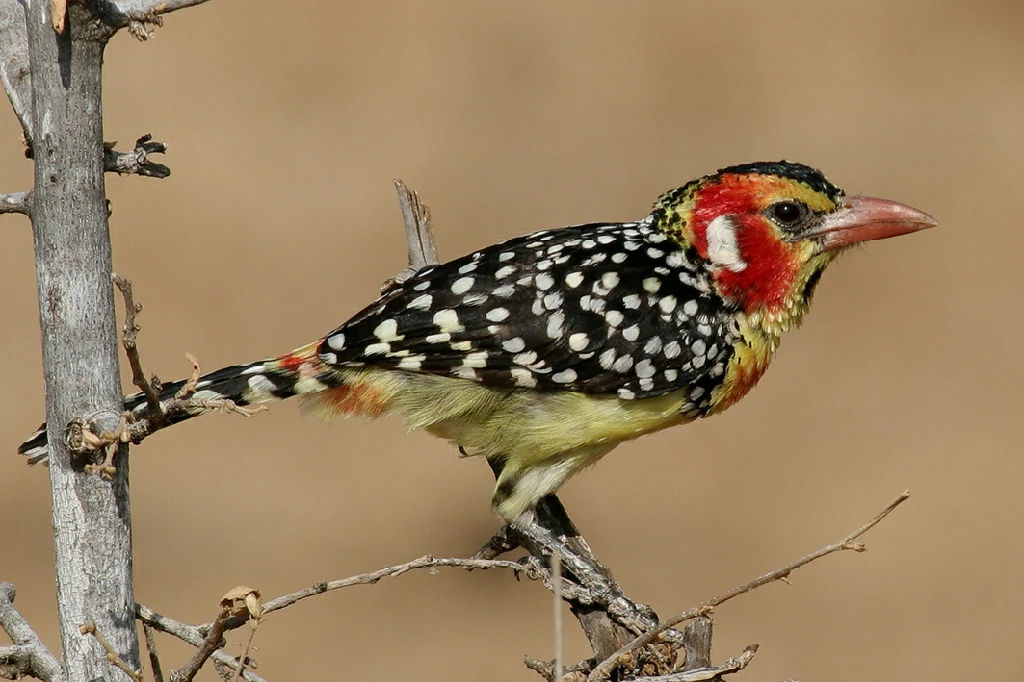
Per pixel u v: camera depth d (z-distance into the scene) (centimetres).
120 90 1828
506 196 1684
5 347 1461
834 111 1881
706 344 688
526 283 671
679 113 1864
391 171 1730
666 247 700
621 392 679
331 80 1898
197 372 447
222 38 1973
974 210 1728
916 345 1533
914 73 1997
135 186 1680
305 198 1670
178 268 1528
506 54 1992
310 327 1452
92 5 448
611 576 656
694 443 1395
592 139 1812
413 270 722
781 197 696
